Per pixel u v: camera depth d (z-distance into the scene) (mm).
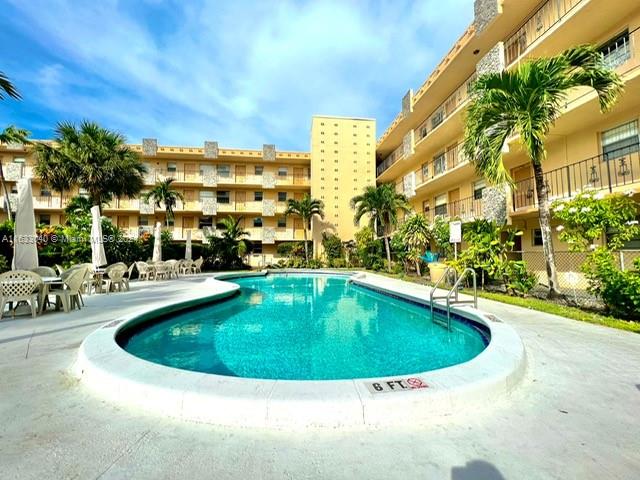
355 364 4512
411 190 20859
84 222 14812
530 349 4113
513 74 7422
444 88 17469
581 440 2109
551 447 2033
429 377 2801
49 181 15430
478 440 2119
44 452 1944
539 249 11914
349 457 1939
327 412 2309
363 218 27484
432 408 2441
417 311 8477
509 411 2516
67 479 1704
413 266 18344
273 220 29250
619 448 2020
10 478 1707
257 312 8406
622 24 9305
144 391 2584
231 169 28688
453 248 13219
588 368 3445
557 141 11461
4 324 5395
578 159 10641
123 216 27344
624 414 2459
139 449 1998
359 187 27594
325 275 19953
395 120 22922
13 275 5863
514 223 12797
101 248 10719
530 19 11742
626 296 5652
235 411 2346
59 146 15992
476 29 13195
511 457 1931
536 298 8352
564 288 10586
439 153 19688
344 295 11781
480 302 7844
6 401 2631
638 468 1826
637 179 8875
